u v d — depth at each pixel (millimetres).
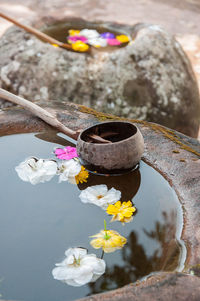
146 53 1997
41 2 4793
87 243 1069
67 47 2047
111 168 1212
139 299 968
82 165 1242
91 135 1250
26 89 1941
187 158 1265
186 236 1090
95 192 1170
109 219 1116
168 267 1034
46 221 1109
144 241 1077
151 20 4355
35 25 2137
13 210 1130
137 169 1246
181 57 2145
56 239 1075
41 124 1358
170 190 1191
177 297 972
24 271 1022
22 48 1979
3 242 1068
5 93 1380
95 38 2102
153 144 1312
